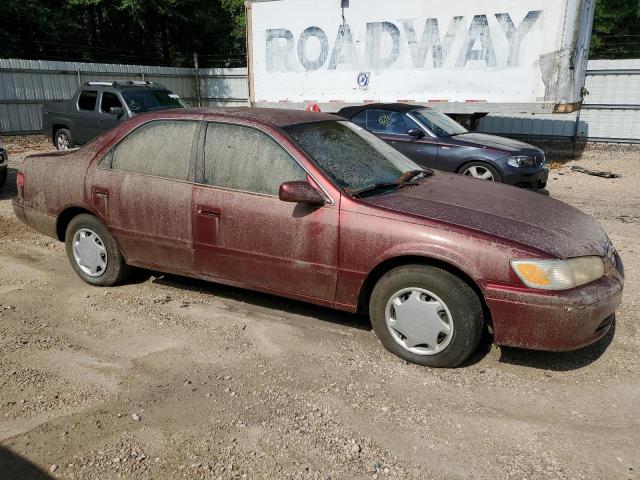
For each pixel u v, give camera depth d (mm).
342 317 4492
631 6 24422
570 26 10602
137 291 4980
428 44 11906
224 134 4277
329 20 12859
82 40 24109
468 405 3312
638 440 2996
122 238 4742
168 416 3182
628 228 7336
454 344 3576
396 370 3691
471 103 11742
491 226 3584
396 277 3693
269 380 3566
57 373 3631
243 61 27484
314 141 4184
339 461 2828
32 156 5293
